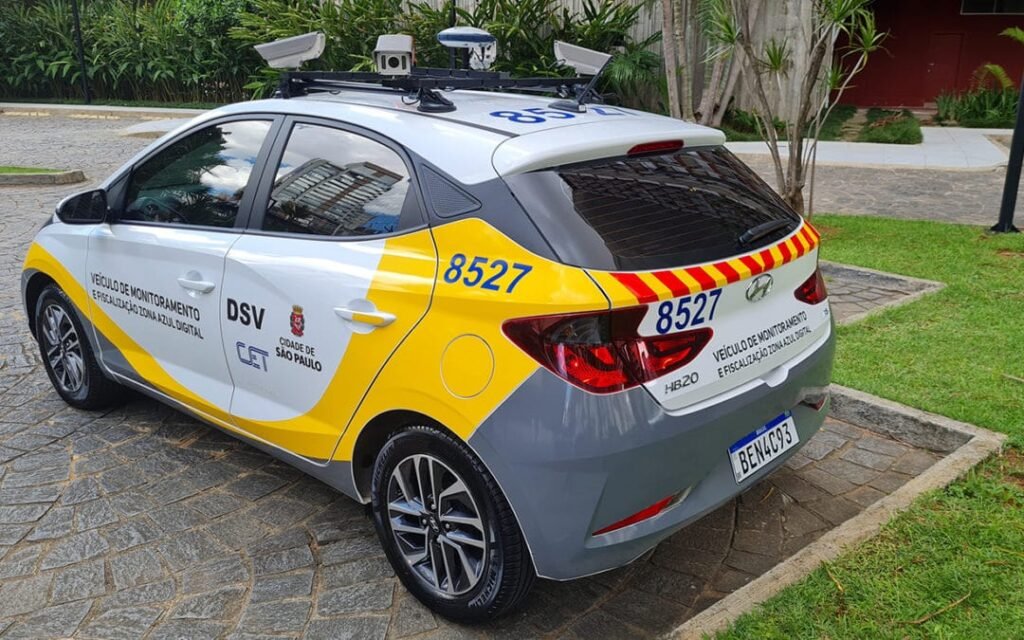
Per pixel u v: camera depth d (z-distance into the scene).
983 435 3.79
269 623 2.87
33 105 19.69
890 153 13.05
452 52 4.35
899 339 5.04
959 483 3.45
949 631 2.62
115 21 19.70
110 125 17.48
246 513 3.53
